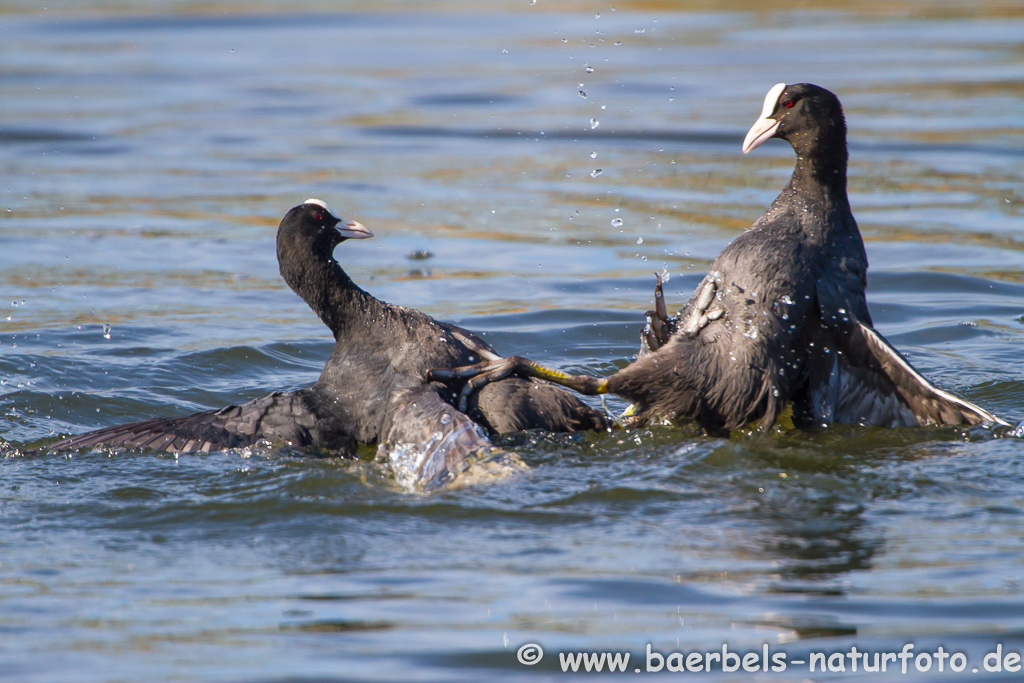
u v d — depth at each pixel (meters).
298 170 25.47
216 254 19.89
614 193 23.41
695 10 48.28
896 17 45.75
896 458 10.45
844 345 11.48
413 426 10.50
